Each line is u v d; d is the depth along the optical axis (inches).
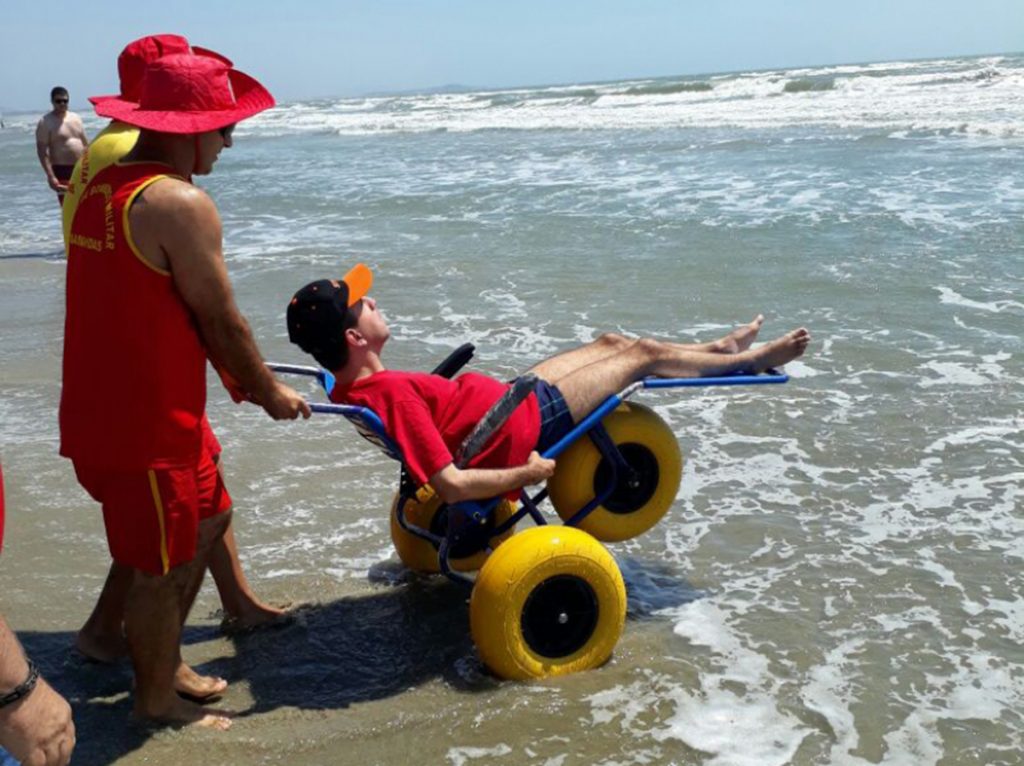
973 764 137.5
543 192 649.0
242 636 179.2
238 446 260.8
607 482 179.2
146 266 136.3
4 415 290.2
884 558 194.1
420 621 181.0
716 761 139.7
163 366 139.0
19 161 1369.3
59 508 227.6
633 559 199.6
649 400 283.1
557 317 362.3
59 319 402.0
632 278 408.8
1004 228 442.9
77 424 142.8
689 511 218.4
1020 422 250.2
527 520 214.2
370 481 237.1
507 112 1508.4
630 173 706.8
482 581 158.2
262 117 2197.3
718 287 386.0
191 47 166.4
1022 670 157.6
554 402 171.5
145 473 140.4
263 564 202.5
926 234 443.8
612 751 142.9
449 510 169.9
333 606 187.2
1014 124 749.3
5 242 622.2
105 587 169.0
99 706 158.9
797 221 489.7
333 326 162.1
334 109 2335.1
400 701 157.3
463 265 454.3
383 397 160.9
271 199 737.6
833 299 361.4
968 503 213.6
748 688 155.9
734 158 737.0
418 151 1046.4
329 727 151.4
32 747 83.7
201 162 147.1
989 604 176.6
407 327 361.4
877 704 150.8
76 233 141.5
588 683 158.9
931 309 342.0
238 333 142.6
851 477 229.5
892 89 1188.5
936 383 278.4
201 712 155.0
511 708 153.1
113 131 157.6
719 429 261.1
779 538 204.4
